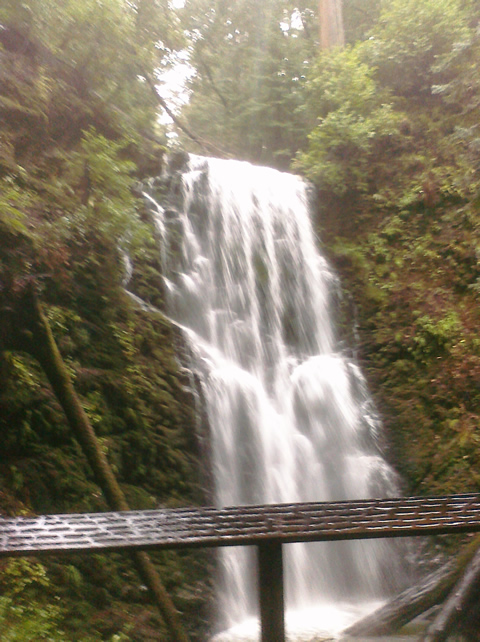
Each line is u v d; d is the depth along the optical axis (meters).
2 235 5.89
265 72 17.89
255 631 6.92
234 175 12.30
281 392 10.42
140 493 7.40
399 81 15.51
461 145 12.91
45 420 6.99
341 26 17.16
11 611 5.34
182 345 9.33
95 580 6.27
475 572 5.05
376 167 13.62
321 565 8.27
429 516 4.67
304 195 13.36
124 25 9.91
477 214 11.87
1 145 7.24
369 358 11.39
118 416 7.73
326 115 15.26
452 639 4.95
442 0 14.94
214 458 8.62
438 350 10.88
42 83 8.42
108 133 10.07
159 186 11.03
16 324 5.90
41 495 6.61
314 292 12.33
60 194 7.33
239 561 7.60
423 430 10.26
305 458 9.77
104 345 8.15
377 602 8.10
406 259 12.21
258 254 11.98
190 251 10.91
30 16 8.66
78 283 8.14
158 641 5.96
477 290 11.30
